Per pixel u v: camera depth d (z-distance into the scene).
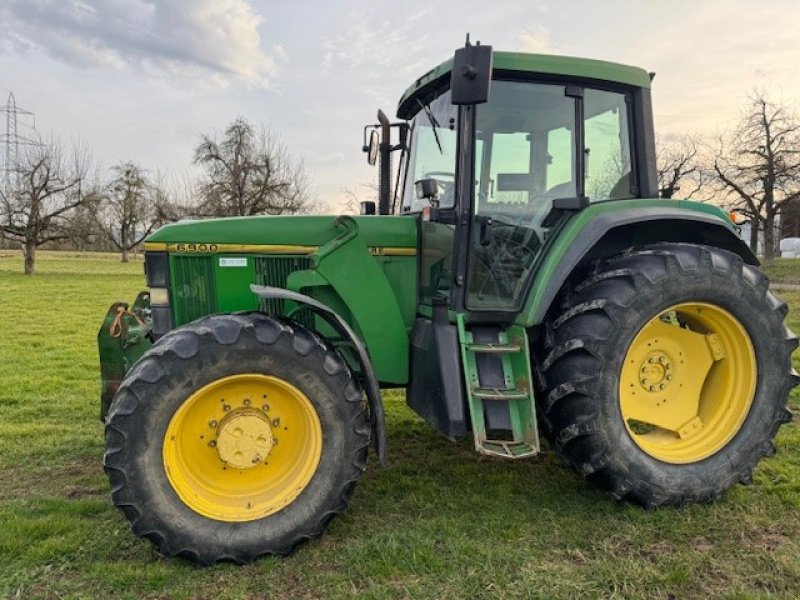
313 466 2.82
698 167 22.45
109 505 3.29
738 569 2.58
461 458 3.98
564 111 3.38
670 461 3.17
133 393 2.61
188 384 2.66
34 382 6.29
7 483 3.67
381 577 2.56
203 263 3.54
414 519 3.09
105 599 2.45
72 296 15.70
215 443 2.84
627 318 3.02
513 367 3.15
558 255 3.21
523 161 3.35
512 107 3.32
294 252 3.56
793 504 3.17
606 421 3.01
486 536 2.90
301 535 2.77
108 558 2.76
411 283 3.64
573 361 3.04
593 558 2.70
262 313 2.95
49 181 26.67
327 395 2.81
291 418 2.92
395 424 4.76
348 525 3.04
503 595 2.42
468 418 3.12
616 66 3.41
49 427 4.73
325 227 3.59
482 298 3.30
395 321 3.41
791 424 4.46
